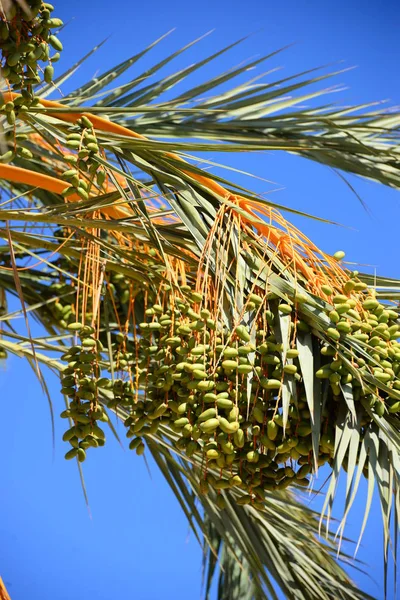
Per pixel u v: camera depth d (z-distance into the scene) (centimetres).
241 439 172
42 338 243
